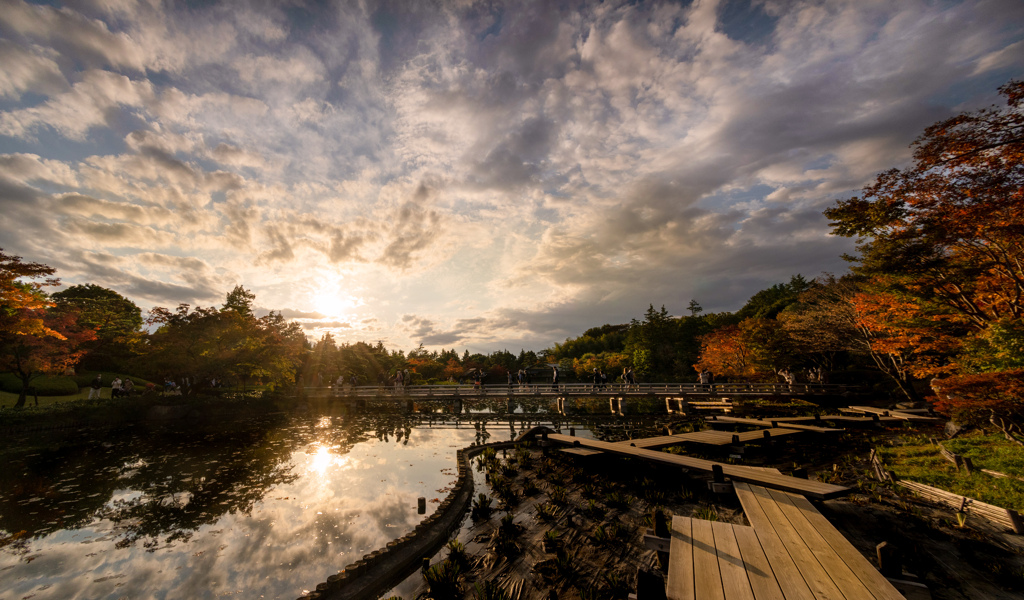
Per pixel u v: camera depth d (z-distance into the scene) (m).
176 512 8.81
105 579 6.12
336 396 29.50
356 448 15.58
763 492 7.64
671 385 29.06
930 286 12.83
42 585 5.96
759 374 33.84
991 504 7.14
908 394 22.92
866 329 23.42
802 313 30.23
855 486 8.55
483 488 10.28
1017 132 8.11
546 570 5.84
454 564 6.05
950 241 10.92
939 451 11.30
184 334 25.08
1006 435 10.99
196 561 6.67
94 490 10.30
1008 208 9.32
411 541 6.94
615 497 8.66
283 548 7.14
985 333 9.87
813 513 6.49
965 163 9.07
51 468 12.42
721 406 26.31
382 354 52.94
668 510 8.06
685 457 10.13
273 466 12.70
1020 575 4.98
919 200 10.25
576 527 7.42
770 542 5.31
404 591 5.81
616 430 19.67
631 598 4.29
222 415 24.47
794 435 14.95
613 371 55.34
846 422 17.78
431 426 21.77
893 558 4.49
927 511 7.36
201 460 13.46
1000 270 11.15
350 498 9.70
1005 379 8.94
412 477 11.47
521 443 15.14
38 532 7.80
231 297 44.94
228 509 8.98
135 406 22.44
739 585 4.20
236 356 26.19
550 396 28.66
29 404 22.33
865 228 11.81
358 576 5.86
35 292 18.45
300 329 32.06
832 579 4.32
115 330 39.66
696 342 51.44
